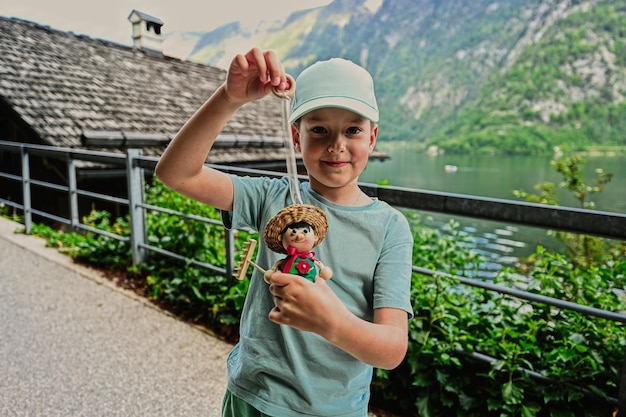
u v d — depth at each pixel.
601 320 2.29
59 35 11.24
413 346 2.29
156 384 2.45
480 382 2.22
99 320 3.15
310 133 1.08
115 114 8.70
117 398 2.33
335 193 1.16
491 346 2.25
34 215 8.79
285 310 0.82
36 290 3.64
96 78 9.96
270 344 1.11
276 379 1.09
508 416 2.04
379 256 1.11
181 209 4.09
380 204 1.19
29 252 4.58
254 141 9.48
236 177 1.25
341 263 1.09
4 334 2.94
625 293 2.47
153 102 10.04
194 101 11.05
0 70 8.45
